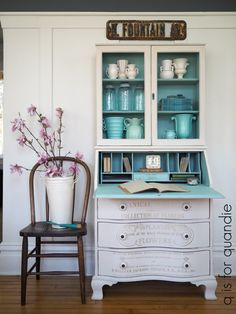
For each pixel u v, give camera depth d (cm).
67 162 218
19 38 218
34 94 219
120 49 198
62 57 220
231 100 221
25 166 219
